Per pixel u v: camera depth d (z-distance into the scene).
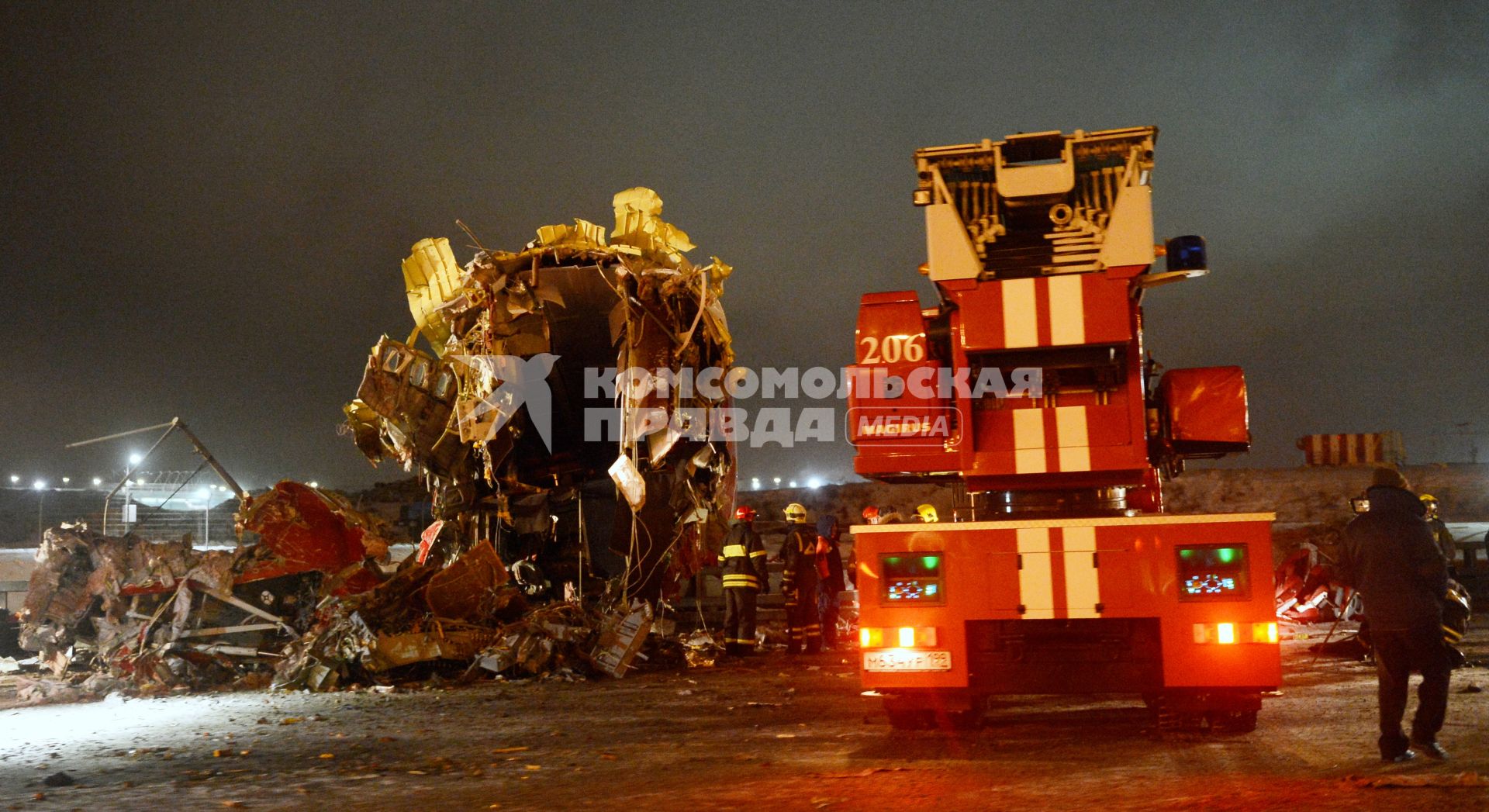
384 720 8.59
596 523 16.31
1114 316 6.38
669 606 14.42
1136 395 6.56
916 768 5.78
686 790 5.38
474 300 14.05
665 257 14.58
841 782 5.46
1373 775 5.11
